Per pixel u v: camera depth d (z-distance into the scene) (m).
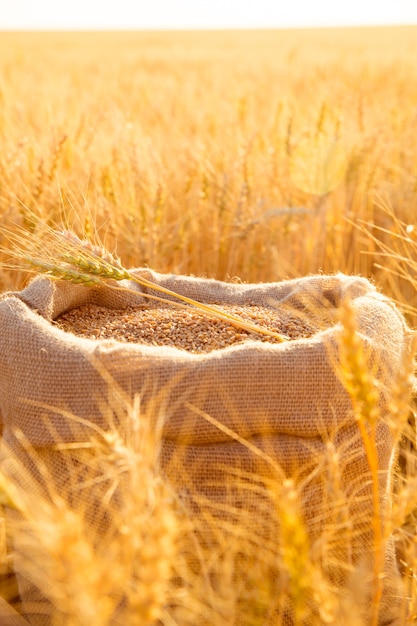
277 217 2.00
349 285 1.37
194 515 1.17
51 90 4.14
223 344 1.32
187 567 1.17
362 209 2.09
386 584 1.24
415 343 1.05
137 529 0.97
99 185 1.96
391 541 1.27
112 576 0.87
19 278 1.71
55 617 1.17
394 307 1.34
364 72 5.01
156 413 1.18
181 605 1.16
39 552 1.14
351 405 1.22
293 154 2.18
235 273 1.94
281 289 1.44
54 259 1.31
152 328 1.35
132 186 1.91
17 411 1.23
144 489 0.99
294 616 1.17
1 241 1.76
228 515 1.18
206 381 1.19
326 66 6.04
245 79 5.88
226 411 1.19
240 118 2.77
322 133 2.25
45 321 1.26
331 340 1.22
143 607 0.87
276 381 1.20
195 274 1.96
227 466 1.19
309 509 1.19
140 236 1.80
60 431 1.20
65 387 1.20
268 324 1.36
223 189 1.96
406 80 5.43
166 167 2.26
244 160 2.02
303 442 1.20
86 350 1.21
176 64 8.82
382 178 2.36
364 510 1.22
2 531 1.25
